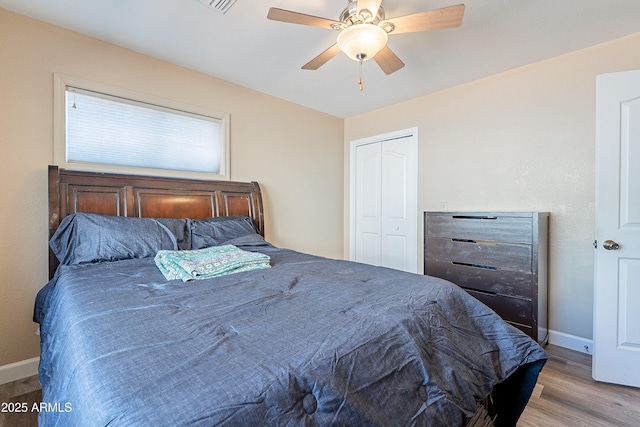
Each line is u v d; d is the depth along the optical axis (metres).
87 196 2.06
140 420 0.52
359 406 0.75
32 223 1.97
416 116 3.39
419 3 1.77
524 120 2.61
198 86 2.72
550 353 2.29
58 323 1.11
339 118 4.14
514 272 2.31
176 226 2.24
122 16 1.92
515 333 1.33
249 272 1.68
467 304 1.39
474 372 1.14
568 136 2.39
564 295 2.41
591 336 2.29
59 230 1.86
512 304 2.32
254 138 3.15
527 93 2.59
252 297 1.23
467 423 1.07
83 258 1.78
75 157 2.14
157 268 1.73
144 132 2.44
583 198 2.34
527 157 2.60
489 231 2.45
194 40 2.20
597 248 1.92
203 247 2.25
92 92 2.19
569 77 2.38
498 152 2.77
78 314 1.02
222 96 2.88
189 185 2.58
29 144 1.95
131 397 0.58
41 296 1.73
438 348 1.09
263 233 3.01
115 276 1.54
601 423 1.54
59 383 0.79
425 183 3.32
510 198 2.71
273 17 1.55
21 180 1.93
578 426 1.51
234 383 0.64
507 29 2.04
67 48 2.08
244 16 1.92
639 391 1.81
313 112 3.77
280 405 0.63
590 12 1.86
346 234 4.18
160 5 1.82
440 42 2.21
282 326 0.95
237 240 2.44
